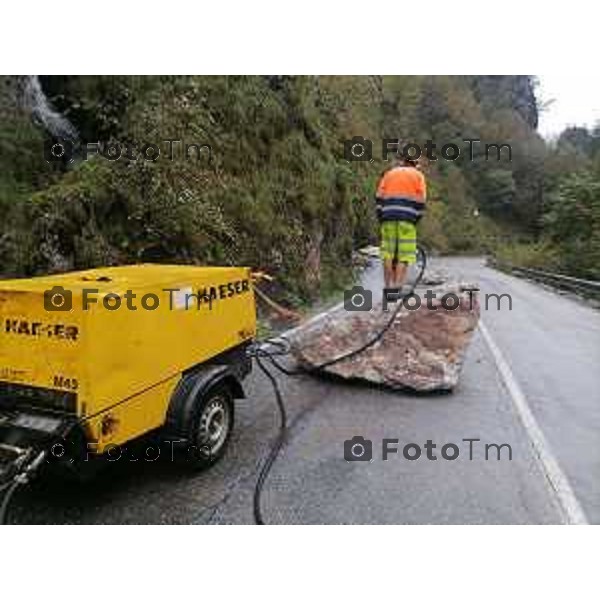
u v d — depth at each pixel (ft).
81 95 30.73
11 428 13.50
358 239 69.62
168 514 14.44
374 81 104.53
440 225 182.29
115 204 28.12
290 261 42.52
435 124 184.65
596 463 18.03
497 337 37.86
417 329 24.35
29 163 27.55
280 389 23.61
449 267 137.90
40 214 25.07
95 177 27.66
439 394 23.94
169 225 29.76
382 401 22.72
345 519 14.42
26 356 13.69
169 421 15.65
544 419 21.83
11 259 24.08
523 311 54.80
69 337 13.17
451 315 24.44
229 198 36.29
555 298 72.69
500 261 145.69
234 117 39.93
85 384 13.12
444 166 191.52
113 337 13.66
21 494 15.19
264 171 43.01
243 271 19.07
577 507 15.29
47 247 24.89
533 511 15.06
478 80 233.76
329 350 24.47
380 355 24.12
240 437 18.93
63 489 15.48
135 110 31.53
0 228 24.48
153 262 29.30
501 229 204.64
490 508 15.12
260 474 16.44
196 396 15.76
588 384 26.99
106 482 15.88
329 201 52.85
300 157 48.44
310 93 57.00
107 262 26.66
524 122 232.53
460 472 16.99
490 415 21.81
